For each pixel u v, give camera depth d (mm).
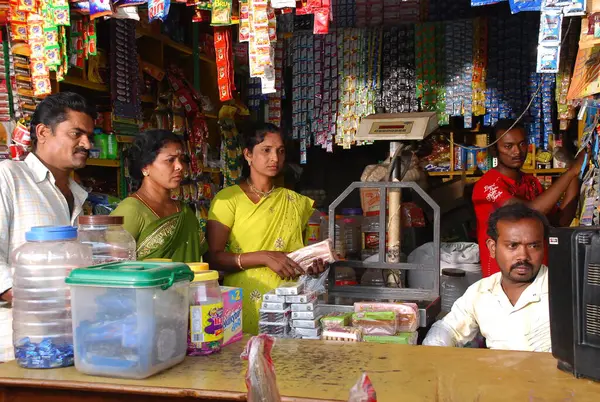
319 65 4613
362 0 4555
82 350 1233
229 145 4340
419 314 1966
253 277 2404
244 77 4672
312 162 5402
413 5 4488
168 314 1268
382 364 1305
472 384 1168
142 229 2152
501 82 4336
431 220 4547
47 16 2295
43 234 1347
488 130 4789
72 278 1232
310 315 1795
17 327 1349
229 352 1423
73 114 1921
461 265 3367
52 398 1215
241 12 2250
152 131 2254
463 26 4355
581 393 1118
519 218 1760
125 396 1182
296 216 2572
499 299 1829
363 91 4543
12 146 2484
